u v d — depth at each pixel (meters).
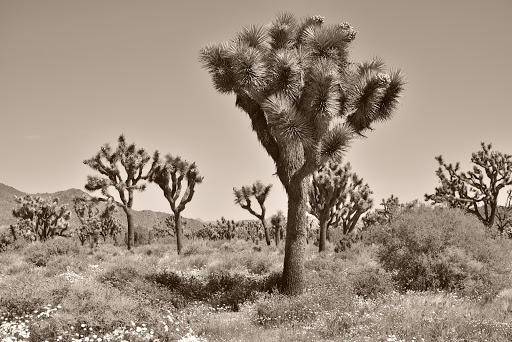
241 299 12.95
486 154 30.38
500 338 7.80
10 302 9.06
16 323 7.96
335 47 13.49
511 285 12.98
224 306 12.56
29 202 39.12
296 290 13.43
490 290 12.28
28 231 37.56
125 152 31.25
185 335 8.55
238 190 33.03
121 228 52.59
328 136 12.91
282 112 12.23
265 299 12.60
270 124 13.23
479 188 30.42
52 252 23.98
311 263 18.48
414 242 13.58
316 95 12.32
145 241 46.31
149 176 29.00
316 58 13.38
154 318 9.10
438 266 13.02
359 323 9.24
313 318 10.31
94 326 8.22
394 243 13.89
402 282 13.32
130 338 7.85
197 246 28.75
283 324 9.89
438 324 8.51
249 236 50.03
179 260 23.81
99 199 30.69
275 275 14.71
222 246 32.44
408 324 8.73
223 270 18.25
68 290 10.20
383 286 12.80
